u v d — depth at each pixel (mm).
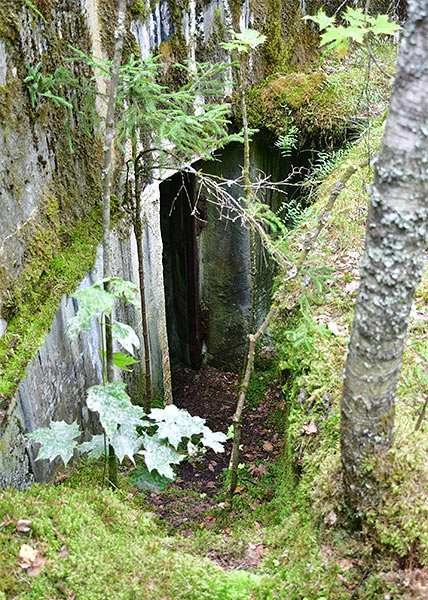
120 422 2438
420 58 1466
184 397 6730
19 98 2713
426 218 1630
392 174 1595
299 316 3832
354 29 1950
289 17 6461
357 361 1904
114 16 3785
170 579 2162
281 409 5414
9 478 2422
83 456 3467
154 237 4820
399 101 1534
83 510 2428
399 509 2090
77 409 3424
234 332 7188
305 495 2602
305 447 2848
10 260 2680
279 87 6066
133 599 2020
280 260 3096
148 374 4129
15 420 2500
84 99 3357
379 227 1676
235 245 6707
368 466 2088
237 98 5797
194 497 3994
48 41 2973
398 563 2109
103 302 2189
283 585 2201
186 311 7078
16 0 2609
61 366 3131
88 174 3684
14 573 1916
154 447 2688
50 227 3172
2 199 2588
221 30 5309
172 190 6254
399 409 2768
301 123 6109
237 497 3768
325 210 2592
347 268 4105
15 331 2695
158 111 3076
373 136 5602
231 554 2566
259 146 6395
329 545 2287
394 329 1789
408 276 1700
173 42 4621
